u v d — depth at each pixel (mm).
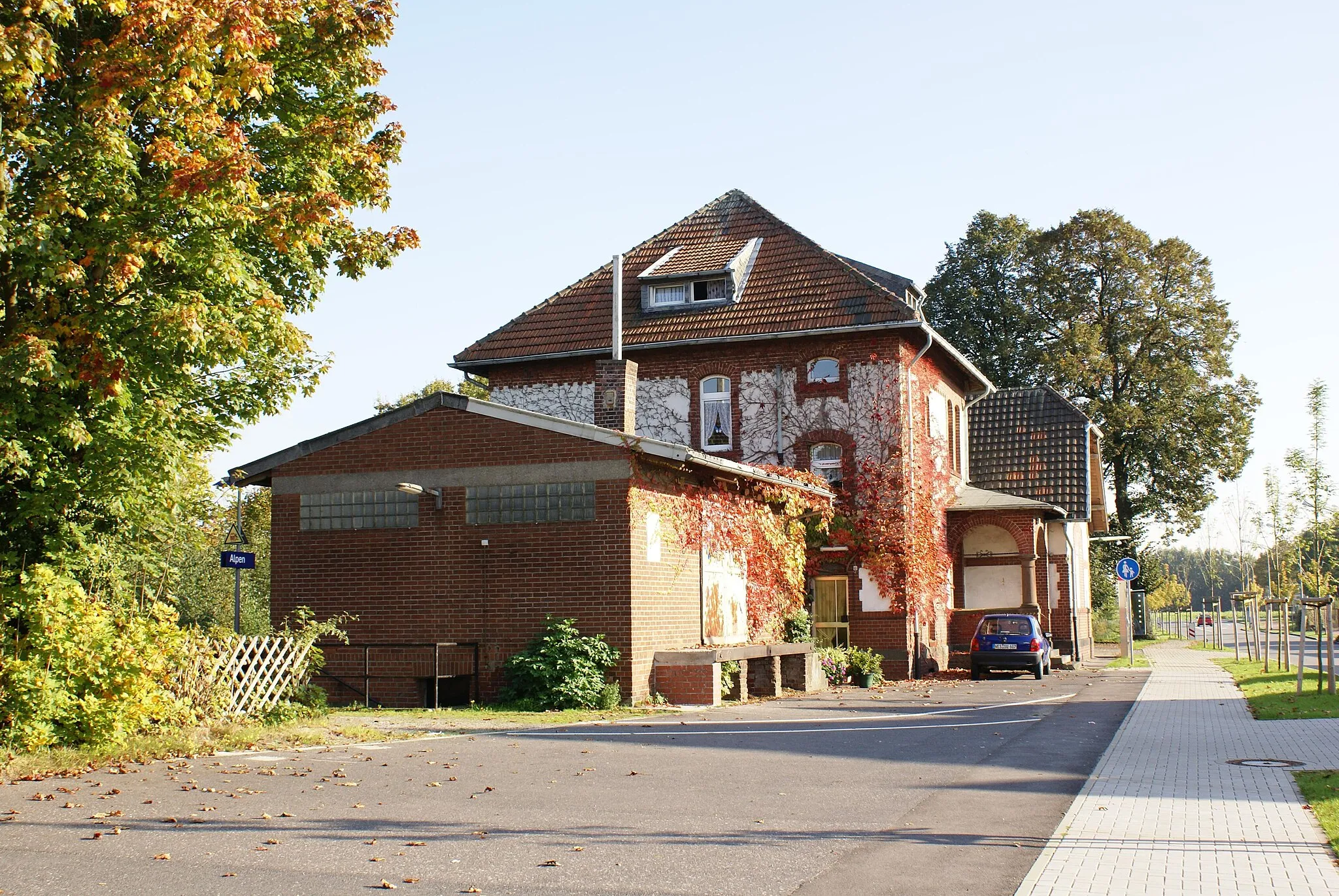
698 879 7367
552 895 6980
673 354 30984
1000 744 14250
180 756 12609
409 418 20750
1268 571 41062
